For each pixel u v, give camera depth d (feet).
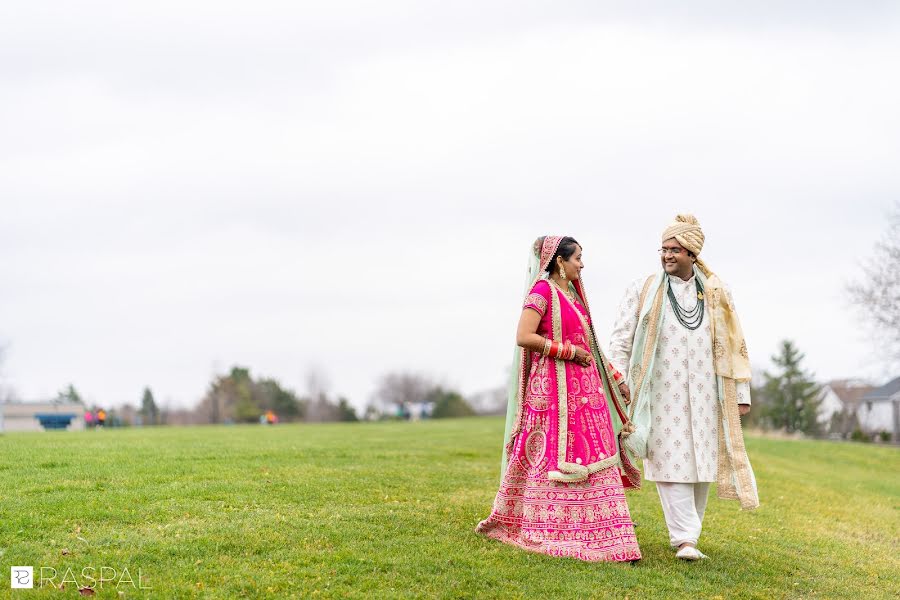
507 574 18.86
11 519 20.51
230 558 18.69
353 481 28.27
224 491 24.82
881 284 96.48
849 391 194.90
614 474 20.47
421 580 18.31
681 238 21.57
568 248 20.99
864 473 58.13
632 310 22.27
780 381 146.51
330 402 239.50
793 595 20.22
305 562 18.72
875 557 25.98
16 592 16.33
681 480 21.31
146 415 210.79
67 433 55.11
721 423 21.88
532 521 20.51
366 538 20.84
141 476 26.84
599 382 20.97
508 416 21.59
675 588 19.15
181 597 16.53
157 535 19.92
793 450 67.77
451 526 22.52
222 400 219.41
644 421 21.52
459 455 40.86
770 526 28.25
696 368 21.66
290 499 24.48
